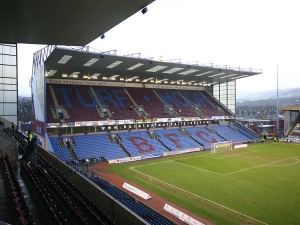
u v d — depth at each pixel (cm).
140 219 1396
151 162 4122
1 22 1593
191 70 5041
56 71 4766
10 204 1438
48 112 4472
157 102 5944
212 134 5978
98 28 1727
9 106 3744
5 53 3697
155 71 5034
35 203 1547
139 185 2911
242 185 2841
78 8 1409
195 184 2903
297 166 3725
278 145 5728
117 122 4866
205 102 6788
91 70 4759
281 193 2567
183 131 5738
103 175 3350
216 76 5859
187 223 1933
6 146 2511
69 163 3772
